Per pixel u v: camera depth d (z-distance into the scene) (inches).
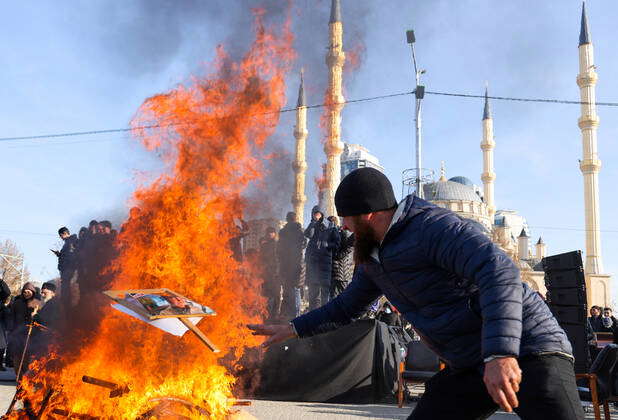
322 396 307.0
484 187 3786.9
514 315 65.2
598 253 2753.4
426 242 74.5
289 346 308.7
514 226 5255.9
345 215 80.5
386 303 458.0
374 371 322.3
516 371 63.2
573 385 72.6
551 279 259.4
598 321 495.8
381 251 78.9
